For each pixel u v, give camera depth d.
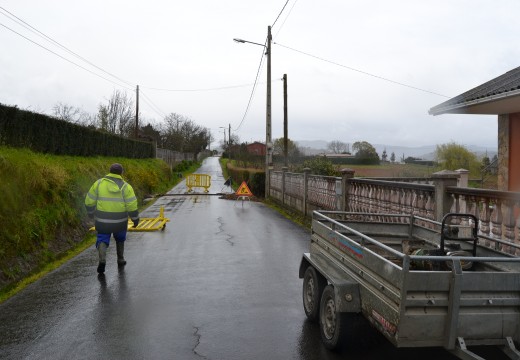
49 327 4.97
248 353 4.28
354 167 41.56
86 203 7.48
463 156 36.25
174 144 72.62
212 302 5.87
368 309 3.82
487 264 4.14
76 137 16.97
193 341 4.57
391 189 8.98
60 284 6.75
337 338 4.12
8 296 6.13
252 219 15.28
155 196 25.27
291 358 4.18
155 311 5.51
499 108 9.96
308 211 15.30
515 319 3.35
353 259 4.22
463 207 6.68
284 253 9.17
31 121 12.45
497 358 3.78
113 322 5.12
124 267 7.90
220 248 9.73
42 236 8.65
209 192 29.31
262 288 6.54
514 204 5.60
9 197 8.04
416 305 3.23
